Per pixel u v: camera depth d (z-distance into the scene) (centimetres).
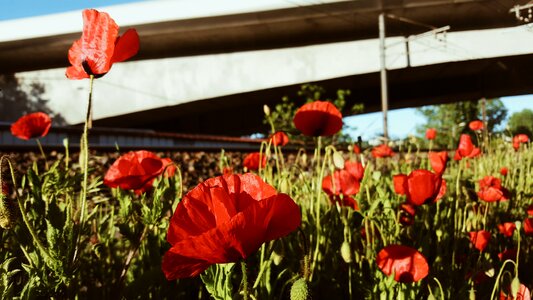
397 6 2695
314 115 165
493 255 246
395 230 197
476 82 3844
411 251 147
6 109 2731
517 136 481
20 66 2727
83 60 116
